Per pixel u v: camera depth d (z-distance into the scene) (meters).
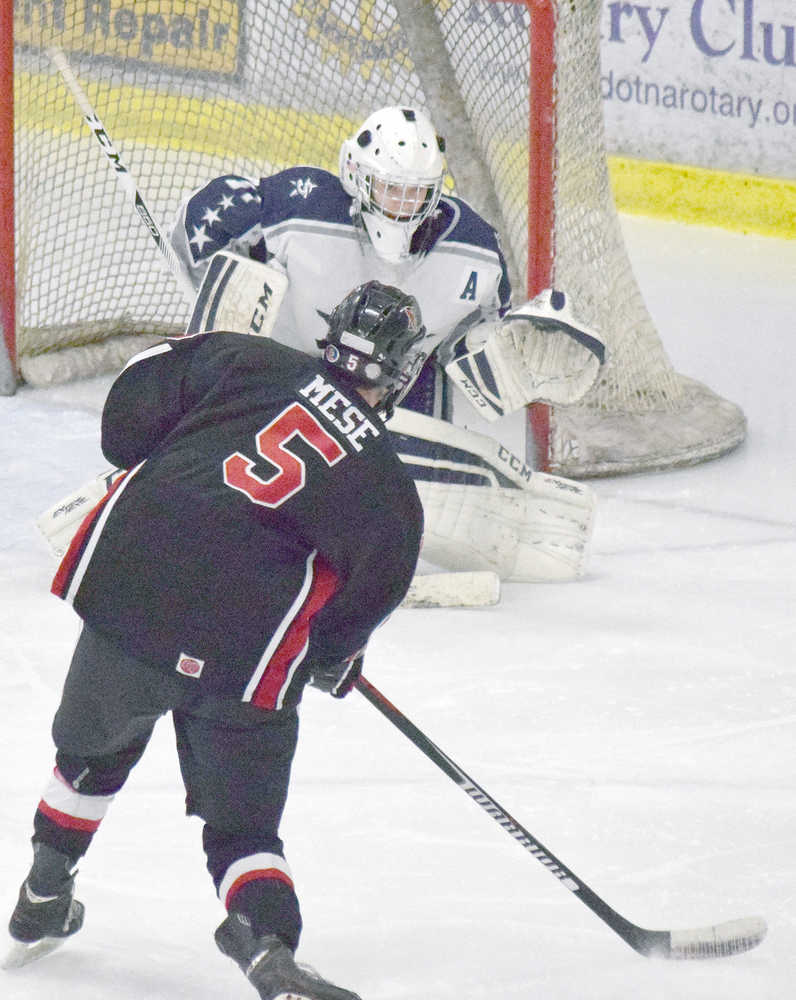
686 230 31.36
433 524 15.03
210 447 7.78
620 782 11.05
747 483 19.59
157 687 7.73
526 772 11.20
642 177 31.83
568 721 12.16
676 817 10.52
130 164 25.31
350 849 9.91
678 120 31.11
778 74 30.02
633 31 31.06
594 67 19.72
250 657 7.56
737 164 30.89
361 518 7.64
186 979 8.38
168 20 23.77
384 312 8.09
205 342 8.18
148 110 24.52
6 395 21.14
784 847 10.12
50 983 8.28
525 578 15.66
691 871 9.80
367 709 12.29
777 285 28.52
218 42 23.55
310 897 9.31
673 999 8.35
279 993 7.33
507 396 14.67
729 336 25.69
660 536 17.44
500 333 14.45
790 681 13.13
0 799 10.39
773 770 11.36
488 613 14.69
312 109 22.83
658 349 20.97
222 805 7.92
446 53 20.50
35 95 22.31
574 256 19.69
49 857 8.20
